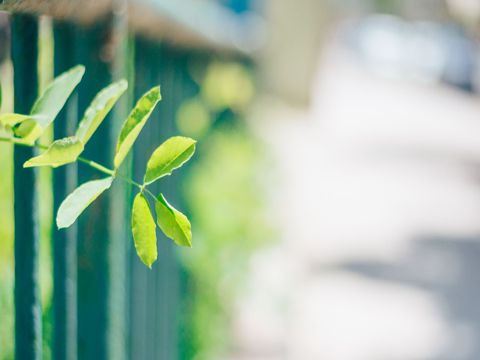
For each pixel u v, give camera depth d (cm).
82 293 161
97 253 160
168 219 80
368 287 636
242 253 451
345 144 1309
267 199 570
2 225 158
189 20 294
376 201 945
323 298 589
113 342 166
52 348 149
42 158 78
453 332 565
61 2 129
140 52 238
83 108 154
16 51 123
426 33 2178
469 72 2091
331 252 708
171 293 321
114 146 159
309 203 867
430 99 1956
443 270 710
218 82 504
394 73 2162
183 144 81
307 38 1502
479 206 969
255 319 506
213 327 422
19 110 124
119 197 163
